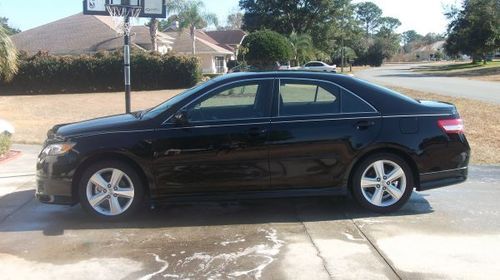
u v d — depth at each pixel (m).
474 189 7.41
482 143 11.38
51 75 35.38
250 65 46.12
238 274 4.54
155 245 5.28
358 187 6.12
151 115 6.10
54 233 5.68
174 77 36.59
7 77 17.14
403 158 6.14
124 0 10.82
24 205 6.81
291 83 6.12
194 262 4.82
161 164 5.90
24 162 9.77
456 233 5.50
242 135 5.92
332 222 5.94
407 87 30.97
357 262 4.76
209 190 5.99
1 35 15.77
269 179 5.99
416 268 4.61
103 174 6.00
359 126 6.01
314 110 6.07
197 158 5.91
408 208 6.45
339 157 6.01
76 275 4.57
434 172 6.14
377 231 5.59
